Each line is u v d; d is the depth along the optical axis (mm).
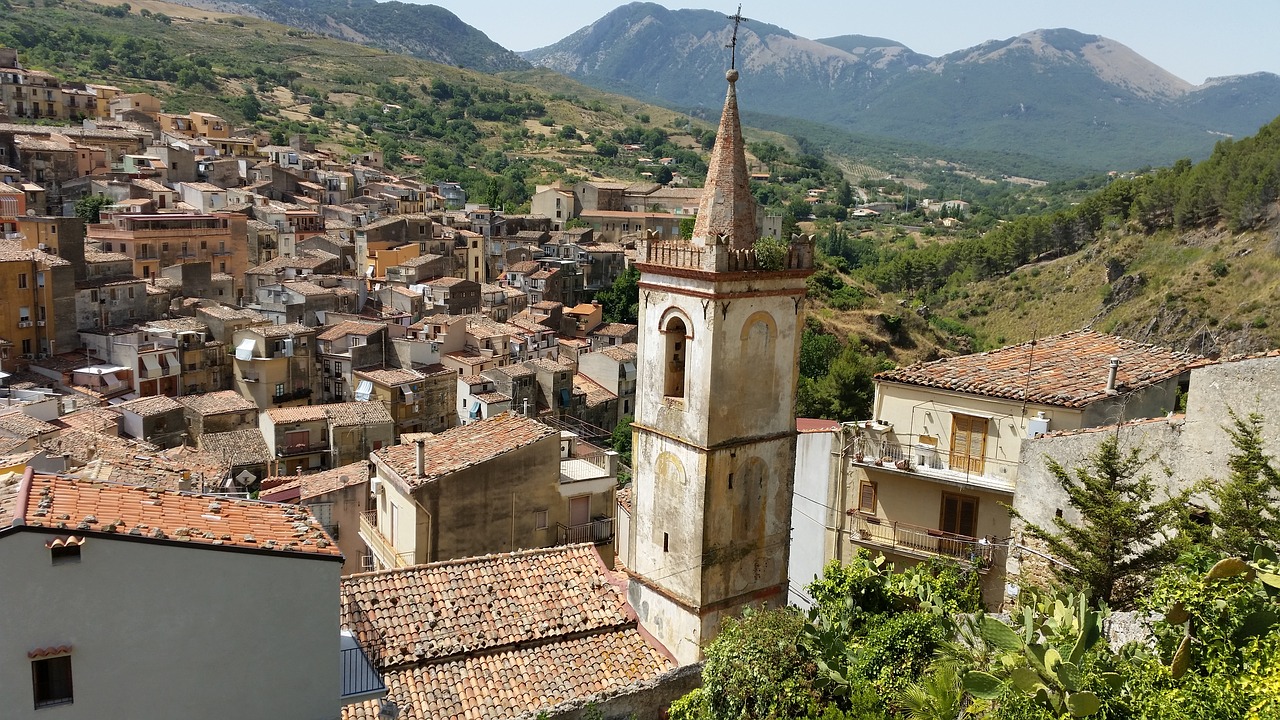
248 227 140500
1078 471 29062
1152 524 27172
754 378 31500
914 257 185250
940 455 38219
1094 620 20844
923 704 20750
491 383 99188
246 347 95938
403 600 28859
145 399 82250
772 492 32781
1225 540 24844
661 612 32656
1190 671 19234
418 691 26062
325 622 21500
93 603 18969
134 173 149875
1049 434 34188
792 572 41562
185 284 117000
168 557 19641
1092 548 27734
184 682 20000
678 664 29984
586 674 28188
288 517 23453
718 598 31719
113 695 19281
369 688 23641
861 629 25281
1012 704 19000
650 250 31953
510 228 190250
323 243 144000
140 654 19500
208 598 20141
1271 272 111500
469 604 29453
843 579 26891
